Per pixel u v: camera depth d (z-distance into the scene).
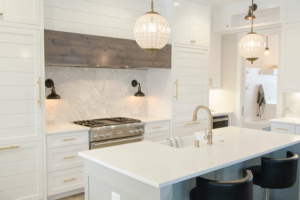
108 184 1.95
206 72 4.71
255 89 6.05
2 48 2.74
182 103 4.39
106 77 4.16
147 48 2.29
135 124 3.77
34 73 2.93
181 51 4.32
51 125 3.54
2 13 2.72
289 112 4.64
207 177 2.25
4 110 2.77
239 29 4.90
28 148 2.92
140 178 1.63
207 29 4.66
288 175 2.24
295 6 4.11
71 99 3.80
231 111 5.34
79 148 3.29
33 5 2.90
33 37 2.91
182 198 2.07
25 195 2.92
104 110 4.16
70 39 3.16
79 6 3.47
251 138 2.80
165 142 2.75
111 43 3.51
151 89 4.64
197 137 3.04
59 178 3.16
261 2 4.50
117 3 3.82
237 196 1.70
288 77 4.25
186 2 4.34
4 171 2.79
